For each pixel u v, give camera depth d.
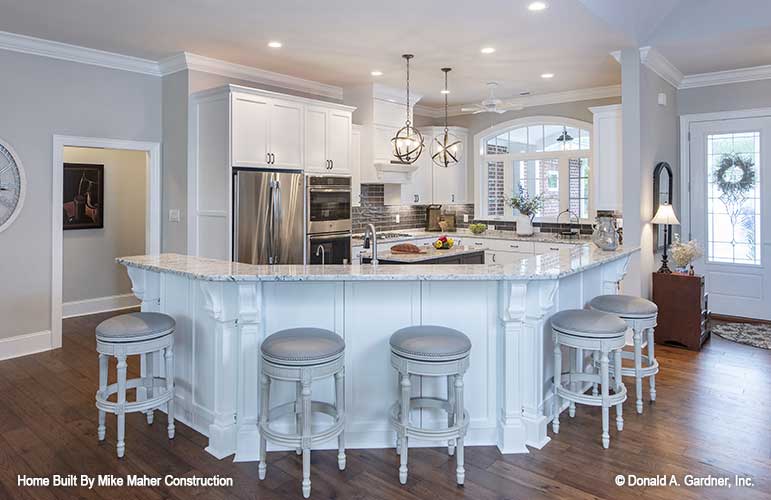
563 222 7.29
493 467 2.72
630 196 4.97
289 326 2.93
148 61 5.24
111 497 2.46
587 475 2.64
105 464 2.76
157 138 5.45
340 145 5.89
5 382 4.00
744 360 4.54
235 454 2.84
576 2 3.78
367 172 6.63
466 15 4.03
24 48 4.55
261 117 5.09
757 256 5.91
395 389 2.95
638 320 3.43
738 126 5.86
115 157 6.59
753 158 5.84
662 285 5.00
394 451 2.90
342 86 6.52
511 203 7.43
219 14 4.00
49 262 4.84
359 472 2.67
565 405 3.48
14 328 4.65
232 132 4.86
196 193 5.21
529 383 2.95
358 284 2.92
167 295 3.37
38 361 4.51
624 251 4.02
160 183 5.50
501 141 7.87
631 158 4.96
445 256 5.34
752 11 4.39
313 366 2.47
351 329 2.93
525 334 2.93
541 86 6.60
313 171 5.60
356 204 6.60
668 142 5.86
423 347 2.50
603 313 3.14
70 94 4.84
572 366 3.44
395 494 2.47
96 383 4.00
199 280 2.78
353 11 3.94
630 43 4.76
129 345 2.82
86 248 6.37
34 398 3.69
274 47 4.83
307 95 6.28
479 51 4.98
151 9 3.89
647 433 3.12
